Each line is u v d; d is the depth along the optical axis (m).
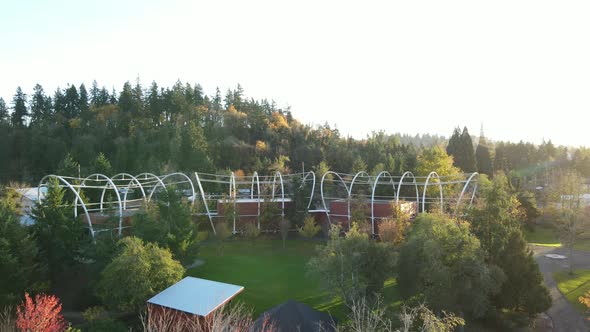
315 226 49.47
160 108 110.00
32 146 83.19
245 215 50.56
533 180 93.38
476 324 25.48
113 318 22.44
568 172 66.69
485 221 28.25
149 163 76.75
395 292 28.23
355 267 23.38
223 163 89.31
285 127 109.94
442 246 23.84
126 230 39.91
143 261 23.25
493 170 95.00
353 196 49.41
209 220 49.25
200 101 124.62
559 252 44.16
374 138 126.44
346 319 24.08
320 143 105.94
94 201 56.06
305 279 32.38
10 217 27.31
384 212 45.22
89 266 31.03
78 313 25.95
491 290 23.52
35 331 15.02
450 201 48.34
